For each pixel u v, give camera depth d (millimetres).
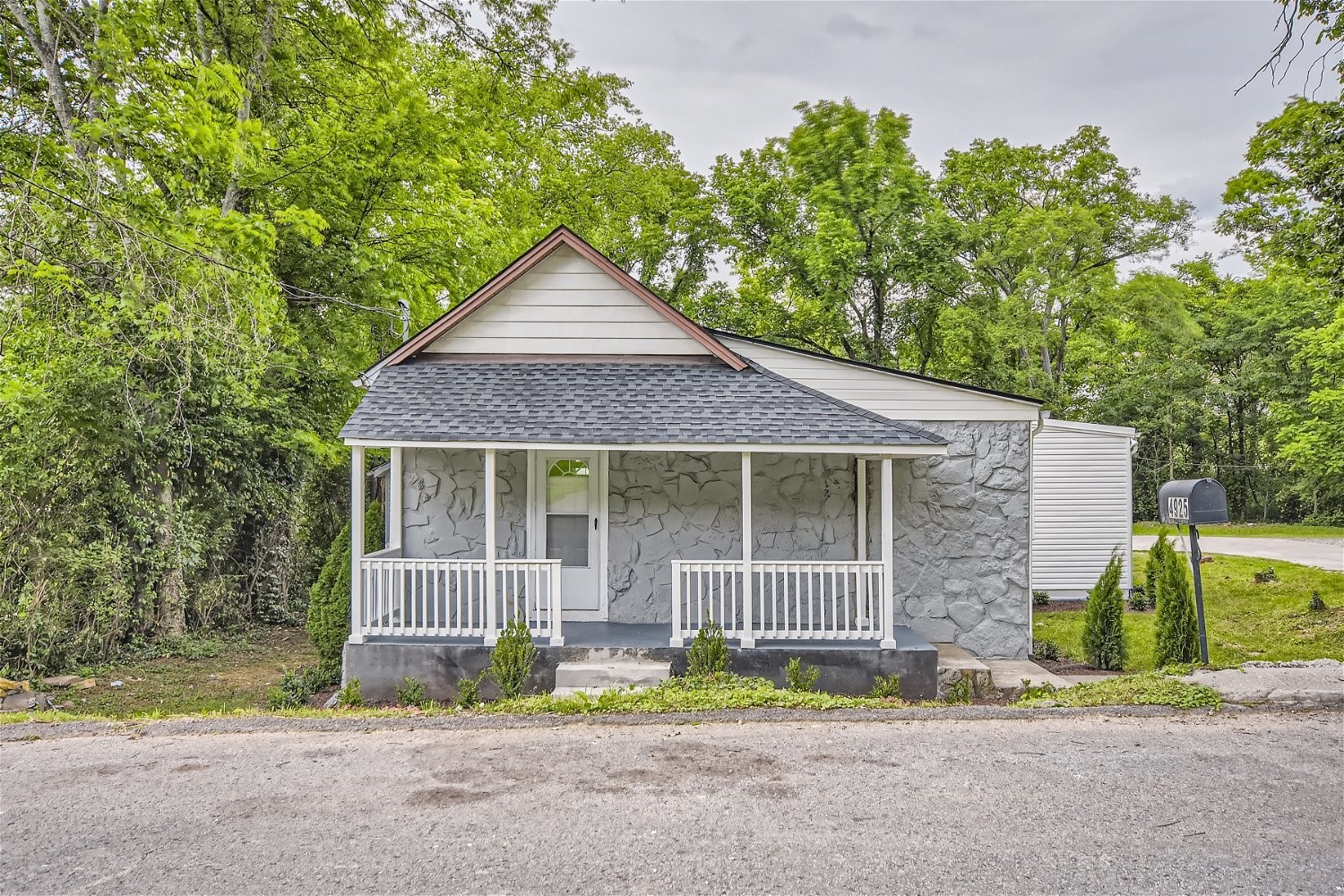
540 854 3730
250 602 12180
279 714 6410
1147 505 39375
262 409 11211
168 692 8633
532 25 11422
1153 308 24812
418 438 7754
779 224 24844
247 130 9992
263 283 9523
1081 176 27438
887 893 3344
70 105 9945
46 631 8727
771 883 3432
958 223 23594
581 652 7867
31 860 3686
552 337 9539
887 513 7926
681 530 9352
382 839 3908
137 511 9805
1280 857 3674
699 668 7520
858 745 5398
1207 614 12875
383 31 11688
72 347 8852
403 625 8070
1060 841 3846
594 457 9430
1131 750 5238
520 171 18547
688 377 9133
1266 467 37312
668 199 25359
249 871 3566
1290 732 5602
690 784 4656
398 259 13383
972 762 5035
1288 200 11727
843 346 24578
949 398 9602
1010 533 9516
